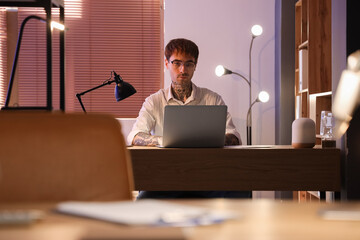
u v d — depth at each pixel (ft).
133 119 18.89
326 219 2.57
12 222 2.38
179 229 2.20
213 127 9.11
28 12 18.90
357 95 2.65
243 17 17.97
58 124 4.23
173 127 9.07
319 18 13.75
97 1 19.27
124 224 2.34
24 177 4.08
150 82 19.52
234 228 2.35
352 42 9.32
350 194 9.20
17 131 4.15
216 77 18.02
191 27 18.01
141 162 9.04
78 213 2.58
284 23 16.98
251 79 17.99
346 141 9.23
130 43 19.43
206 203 3.12
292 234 2.22
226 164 9.00
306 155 9.01
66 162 4.16
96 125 4.29
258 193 17.62
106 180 4.20
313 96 14.10
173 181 9.02
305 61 14.90
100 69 19.40
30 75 19.13
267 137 17.97
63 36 8.82
